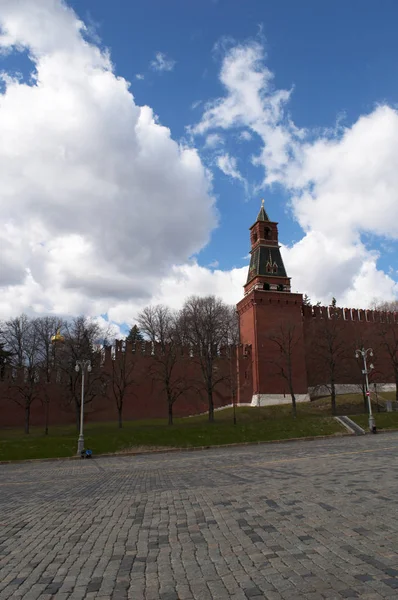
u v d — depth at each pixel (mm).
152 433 39594
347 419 45750
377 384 66562
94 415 54719
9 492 15531
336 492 10594
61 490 15188
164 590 5207
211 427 42219
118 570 6020
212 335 58562
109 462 28484
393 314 72000
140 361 58406
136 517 9414
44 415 52906
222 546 6812
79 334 52531
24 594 5309
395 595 4625
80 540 7746
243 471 17203
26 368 53531
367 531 7027
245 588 5098
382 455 19766
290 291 66875
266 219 69938
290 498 10219
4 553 7148
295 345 62750
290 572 5488
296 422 44188
